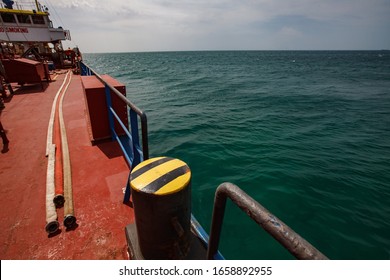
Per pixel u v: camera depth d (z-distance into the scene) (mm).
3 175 3096
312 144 8836
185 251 1711
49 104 6574
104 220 2322
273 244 3885
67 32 20781
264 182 5922
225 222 4316
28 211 2441
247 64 70688
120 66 60188
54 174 2982
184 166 1606
